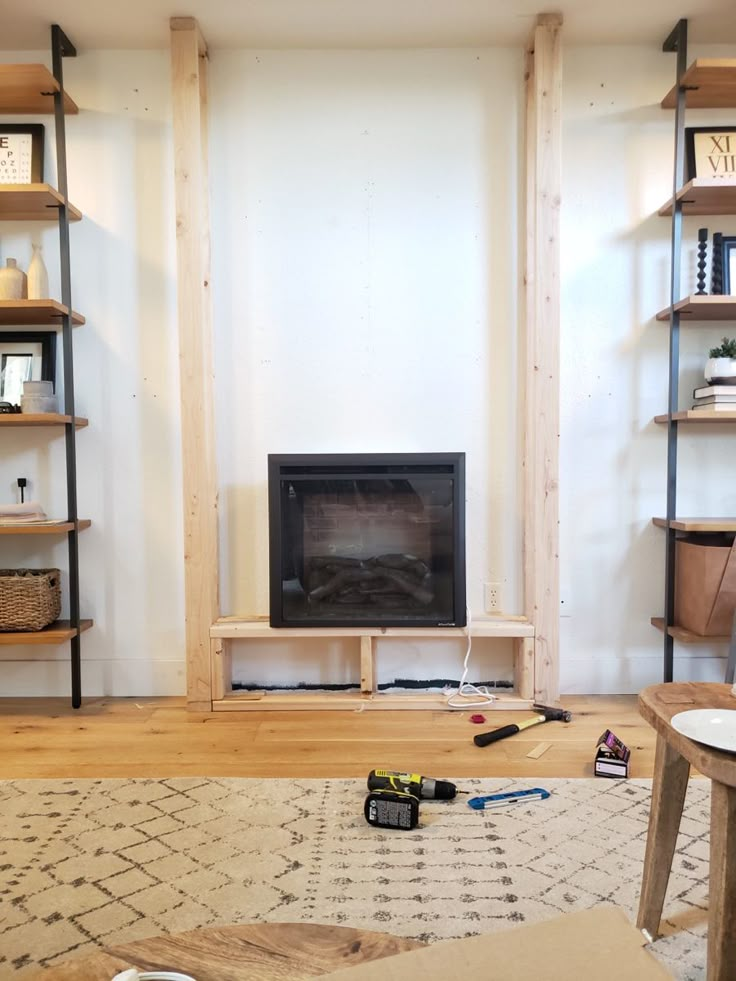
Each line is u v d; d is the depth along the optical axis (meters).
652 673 2.77
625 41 2.68
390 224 2.74
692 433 2.75
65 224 2.59
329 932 0.69
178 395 2.75
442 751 2.20
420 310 2.75
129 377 2.74
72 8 2.44
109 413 2.75
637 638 2.75
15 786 1.95
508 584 2.77
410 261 2.74
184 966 0.65
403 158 2.73
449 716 2.53
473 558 2.76
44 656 2.77
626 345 2.74
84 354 2.74
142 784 1.96
